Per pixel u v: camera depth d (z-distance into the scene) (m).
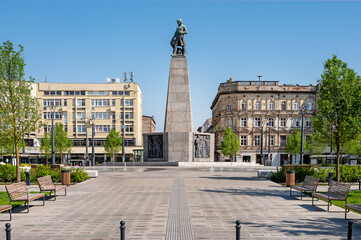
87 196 14.06
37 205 11.96
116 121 72.50
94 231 8.31
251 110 67.75
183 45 34.88
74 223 9.16
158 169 30.41
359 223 9.16
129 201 12.73
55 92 72.56
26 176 19.55
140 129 77.56
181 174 25.62
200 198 13.45
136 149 70.44
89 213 10.48
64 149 60.94
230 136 64.38
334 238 7.66
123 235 5.63
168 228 8.57
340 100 19.45
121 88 73.06
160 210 10.91
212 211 10.73
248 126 67.88
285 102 67.94
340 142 19.97
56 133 60.12
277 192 15.41
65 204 12.13
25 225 8.97
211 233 8.08
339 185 11.23
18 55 19.06
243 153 67.38
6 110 18.66
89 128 72.06
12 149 33.59
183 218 9.71
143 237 7.76
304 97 67.69
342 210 11.00
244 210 10.92
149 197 13.72
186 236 7.83
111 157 69.50
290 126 67.69
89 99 72.56
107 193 14.95
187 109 34.16
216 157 75.00
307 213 10.50
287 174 17.69
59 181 21.05
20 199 10.55
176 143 33.53
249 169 32.06
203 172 27.78
